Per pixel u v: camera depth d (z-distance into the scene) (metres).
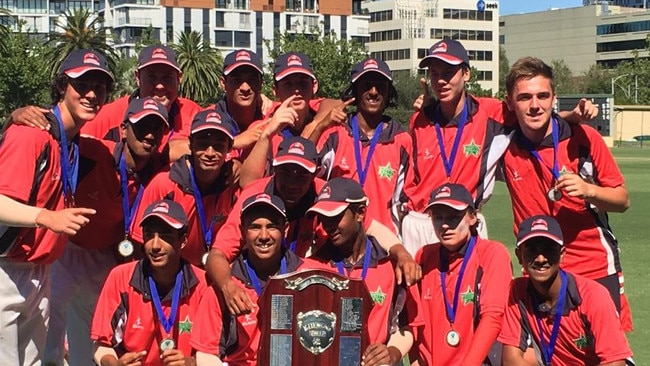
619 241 15.37
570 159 6.21
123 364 5.51
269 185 5.67
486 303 5.86
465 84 6.68
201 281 5.77
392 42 124.62
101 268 6.73
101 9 109.56
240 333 5.32
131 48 100.56
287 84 6.71
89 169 6.27
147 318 5.71
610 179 6.23
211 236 6.13
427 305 6.09
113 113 7.10
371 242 5.64
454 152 6.61
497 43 125.75
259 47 104.75
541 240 5.56
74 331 6.93
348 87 6.77
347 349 5.05
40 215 5.36
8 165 5.51
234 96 6.76
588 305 5.61
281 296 5.03
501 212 19.95
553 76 6.21
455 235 5.93
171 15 101.19
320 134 6.44
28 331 5.94
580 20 142.88
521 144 6.38
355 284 5.06
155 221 5.60
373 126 6.63
